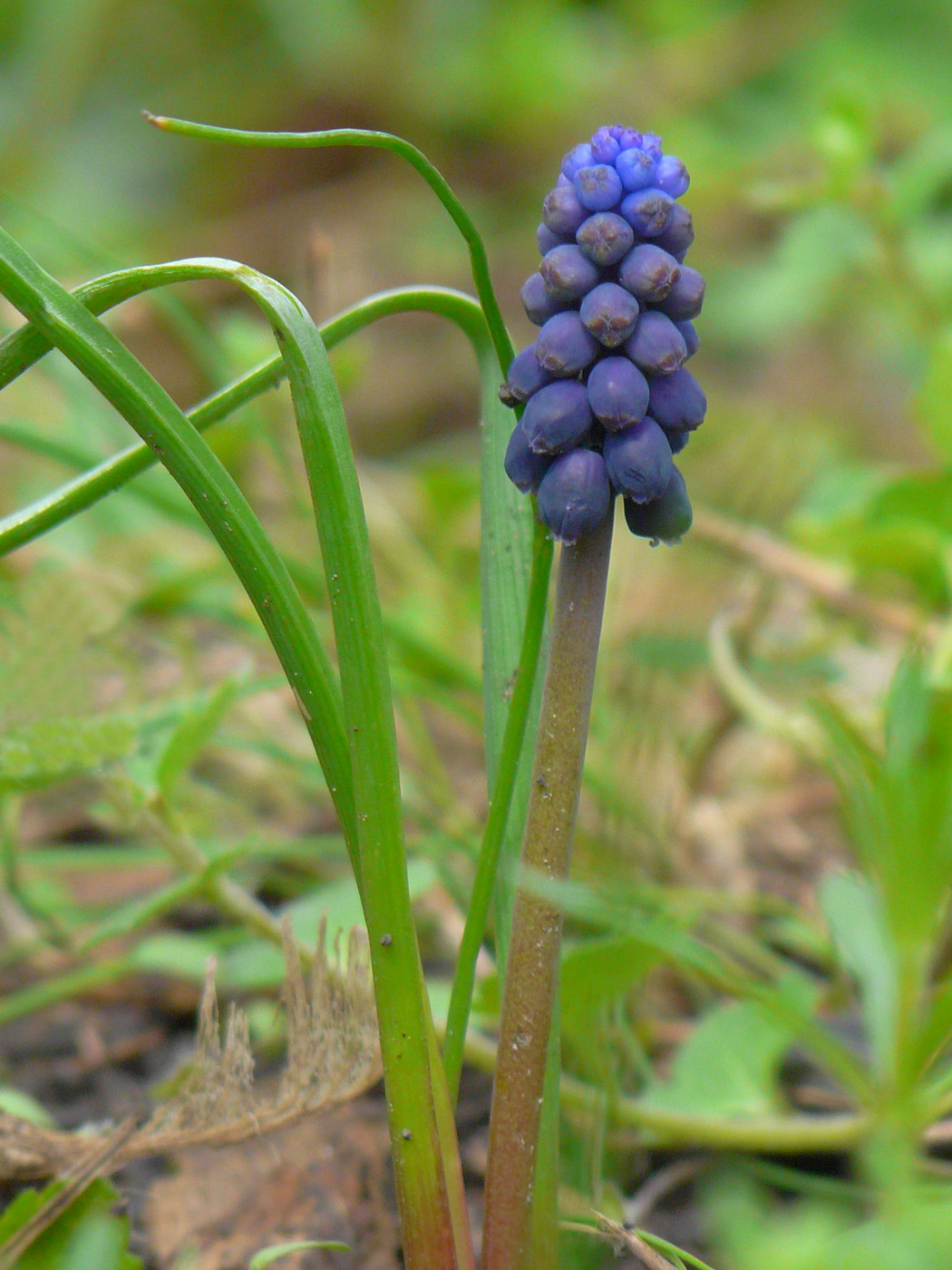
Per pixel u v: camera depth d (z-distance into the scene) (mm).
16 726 332
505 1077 284
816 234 579
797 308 785
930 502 439
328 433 276
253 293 278
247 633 465
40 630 338
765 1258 263
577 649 279
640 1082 347
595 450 278
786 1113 341
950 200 711
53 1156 315
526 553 303
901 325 725
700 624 523
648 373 275
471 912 290
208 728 337
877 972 321
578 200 275
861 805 310
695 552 581
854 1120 324
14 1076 355
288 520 549
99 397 505
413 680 424
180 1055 359
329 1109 305
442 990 349
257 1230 321
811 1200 327
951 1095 317
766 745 505
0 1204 315
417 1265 283
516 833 300
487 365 309
